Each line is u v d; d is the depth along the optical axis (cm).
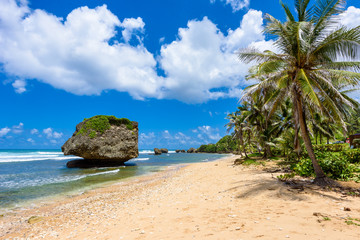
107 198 1181
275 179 1090
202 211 660
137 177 2081
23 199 1205
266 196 766
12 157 4806
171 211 709
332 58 1016
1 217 895
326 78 1016
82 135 2977
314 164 981
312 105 1109
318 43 1014
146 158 6128
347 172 1017
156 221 608
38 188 1512
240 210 625
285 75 1077
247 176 1382
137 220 650
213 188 1095
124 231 553
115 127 3350
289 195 742
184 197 946
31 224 786
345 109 1278
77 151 2908
